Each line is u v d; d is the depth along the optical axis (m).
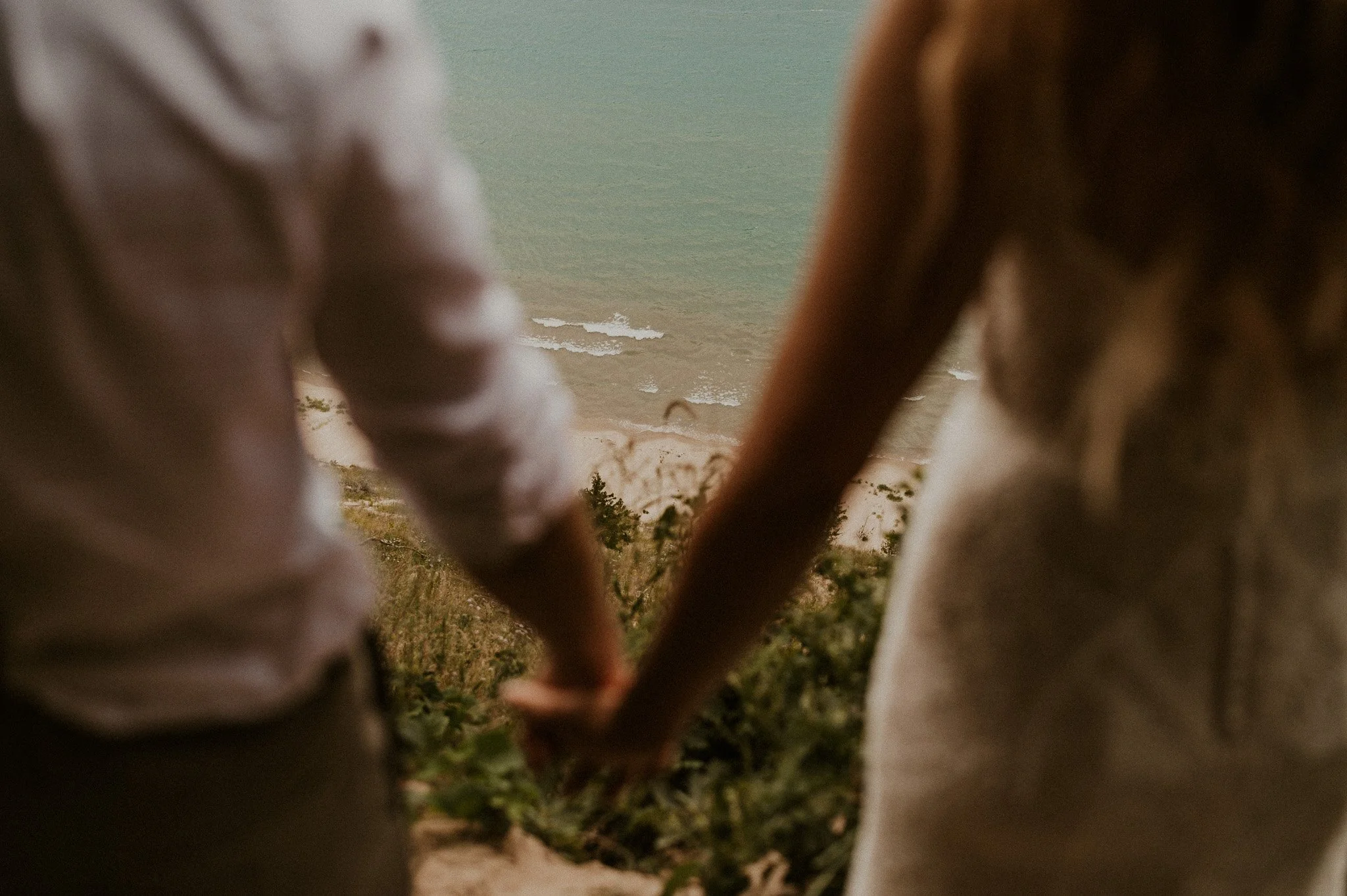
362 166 0.95
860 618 3.45
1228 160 1.08
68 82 0.85
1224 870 1.34
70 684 0.98
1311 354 1.16
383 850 1.24
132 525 0.93
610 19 162.38
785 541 1.33
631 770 1.61
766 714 3.26
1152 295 1.12
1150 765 1.29
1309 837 1.36
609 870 3.03
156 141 0.86
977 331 1.33
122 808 1.00
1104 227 1.14
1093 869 1.36
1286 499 1.24
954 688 1.35
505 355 1.06
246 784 1.04
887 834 1.46
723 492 1.33
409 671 4.09
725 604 1.38
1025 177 1.16
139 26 0.86
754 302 53.91
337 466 13.91
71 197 0.85
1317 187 1.08
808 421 1.27
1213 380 1.17
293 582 1.03
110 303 0.87
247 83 0.88
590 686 1.45
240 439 0.94
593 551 1.26
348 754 1.15
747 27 157.62
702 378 40.94
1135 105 1.09
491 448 1.07
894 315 1.23
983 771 1.34
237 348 0.91
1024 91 1.12
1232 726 1.29
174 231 0.88
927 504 1.42
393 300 1.01
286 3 0.90
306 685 1.07
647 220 71.12
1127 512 1.24
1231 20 1.06
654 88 116.38
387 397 1.06
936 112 1.14
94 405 0.89
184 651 1.00
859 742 2.96
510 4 175.62
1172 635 1.27
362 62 0.94
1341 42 1.04
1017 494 1.29
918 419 28.53
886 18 1.19
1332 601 1.29
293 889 1.10
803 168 85.94
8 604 0.96
